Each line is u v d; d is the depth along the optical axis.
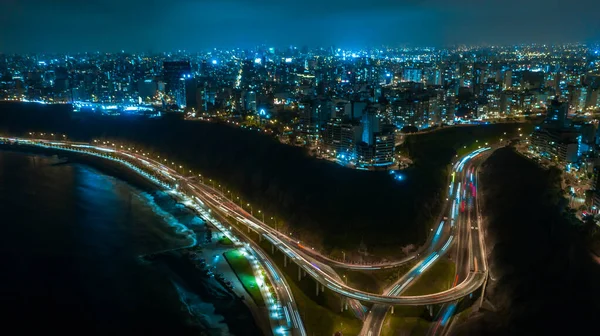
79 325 157.88
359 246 195.75
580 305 144.38
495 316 150.12
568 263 164.12
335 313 159.38
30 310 164.62
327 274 178.00
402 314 154.75
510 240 188.00
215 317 161.88
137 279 185.38
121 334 154.25
